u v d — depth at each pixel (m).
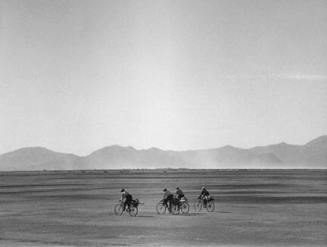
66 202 56.38
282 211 43.66
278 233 30.09
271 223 35.00
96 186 102.19
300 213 41.94
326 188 87.62
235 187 93.44
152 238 28.45
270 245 25.95
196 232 30.66
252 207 48.12
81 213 43.09
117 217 39.69
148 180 146.00
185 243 26.69
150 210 45.81
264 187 92.69
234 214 41.41
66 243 26.77
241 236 28.98
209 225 34.00
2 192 79.44
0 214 42.72
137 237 28.81
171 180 144.38
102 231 31.47
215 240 27.59
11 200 60.06
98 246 25.88
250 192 74.94
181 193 42.78
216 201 55.91
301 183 114.38
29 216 40.88
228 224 34.56
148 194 70.75
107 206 50.66
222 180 142.38
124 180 147.75
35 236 29.50
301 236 28.91
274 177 178.25
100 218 39.00
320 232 30.48
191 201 56.25
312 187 92.19
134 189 86.38
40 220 37.84
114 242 27.14
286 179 150.50
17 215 41.78
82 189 88.62
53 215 41.56
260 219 37.50
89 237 29.00
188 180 143.50
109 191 80.88
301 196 64.38
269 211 43.81
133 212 43.66
